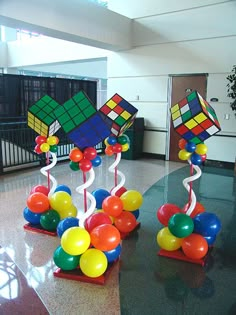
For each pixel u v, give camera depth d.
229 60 6.11
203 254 2.60
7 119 6.41
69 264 2.41
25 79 6.79
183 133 2.57
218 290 2.32
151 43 7.08
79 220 2.53
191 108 2.48
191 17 6.43
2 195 4.45
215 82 6.35
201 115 2.40
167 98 7.07
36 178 5.43
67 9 5.32
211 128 2.46
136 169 6.26
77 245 2.31
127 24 7.05
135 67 7.45
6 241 3.05
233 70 5.85
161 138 7.34
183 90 6.81
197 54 6.49
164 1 6.70
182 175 5.77
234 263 2.70
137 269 2.60
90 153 2.39
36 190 3.53
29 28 5.02
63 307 2.12
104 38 6.37
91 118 2.31
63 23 5.27
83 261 2.35
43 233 3.22
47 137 3.32
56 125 3.31
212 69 6.34
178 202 4.27
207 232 2.68
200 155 2.66
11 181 5.21
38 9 4.80
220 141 6.46
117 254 2.57
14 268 2.57
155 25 6.94
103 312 2.07
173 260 2.74
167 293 2.28
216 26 6.15
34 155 6.31
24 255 2.79
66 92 7.48
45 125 3.24
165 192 4.71
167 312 2.08
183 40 6.62
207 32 6.28
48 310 2.09
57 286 2.35
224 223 3.56
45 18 4.94
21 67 10.92
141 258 2.78
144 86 7.39
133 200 3.25
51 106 3.26
